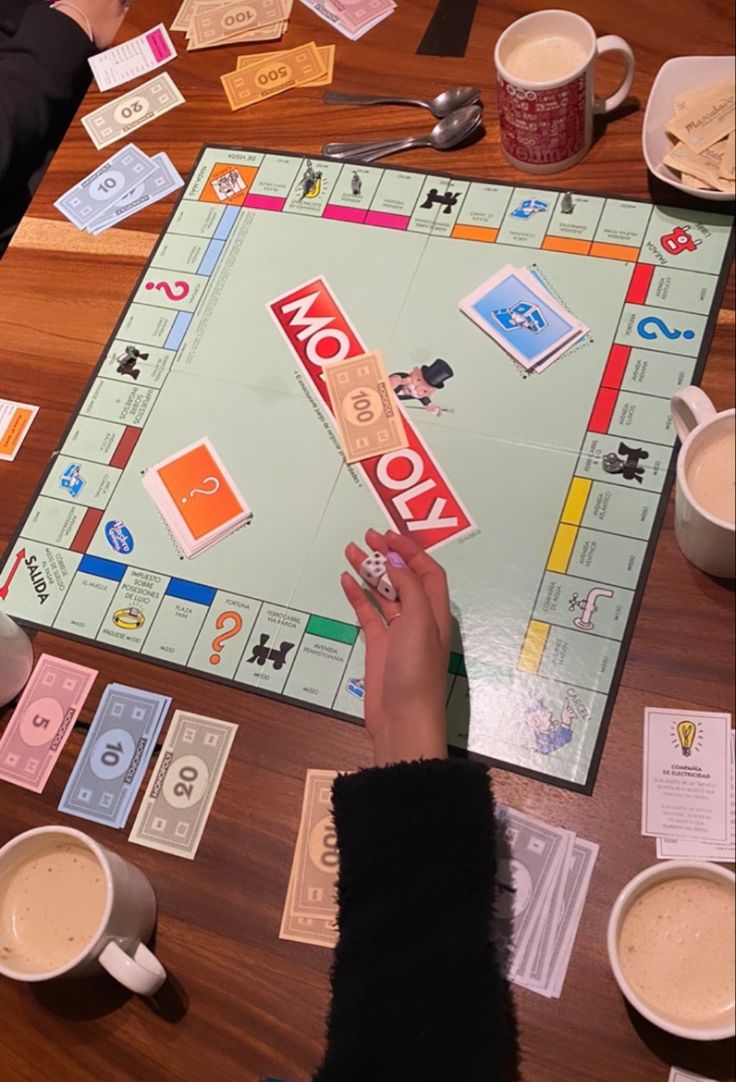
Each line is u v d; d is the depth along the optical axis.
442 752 0.71
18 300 1.00
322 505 0.84
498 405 0.85
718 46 0.94
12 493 0.90
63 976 0.65
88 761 0.78
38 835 0.68
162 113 1.06
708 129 0.87
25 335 0.98
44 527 0.88
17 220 1.27
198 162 1.03
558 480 0.81
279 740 0.76
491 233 0.92
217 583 0.83
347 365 0.89
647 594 0.76
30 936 0.67
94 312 0.97
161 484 0.87
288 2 1.08
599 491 0.80
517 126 0.89
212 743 0.77
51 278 1.00
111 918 0.65
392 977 0.62
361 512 0.83
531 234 0.91
